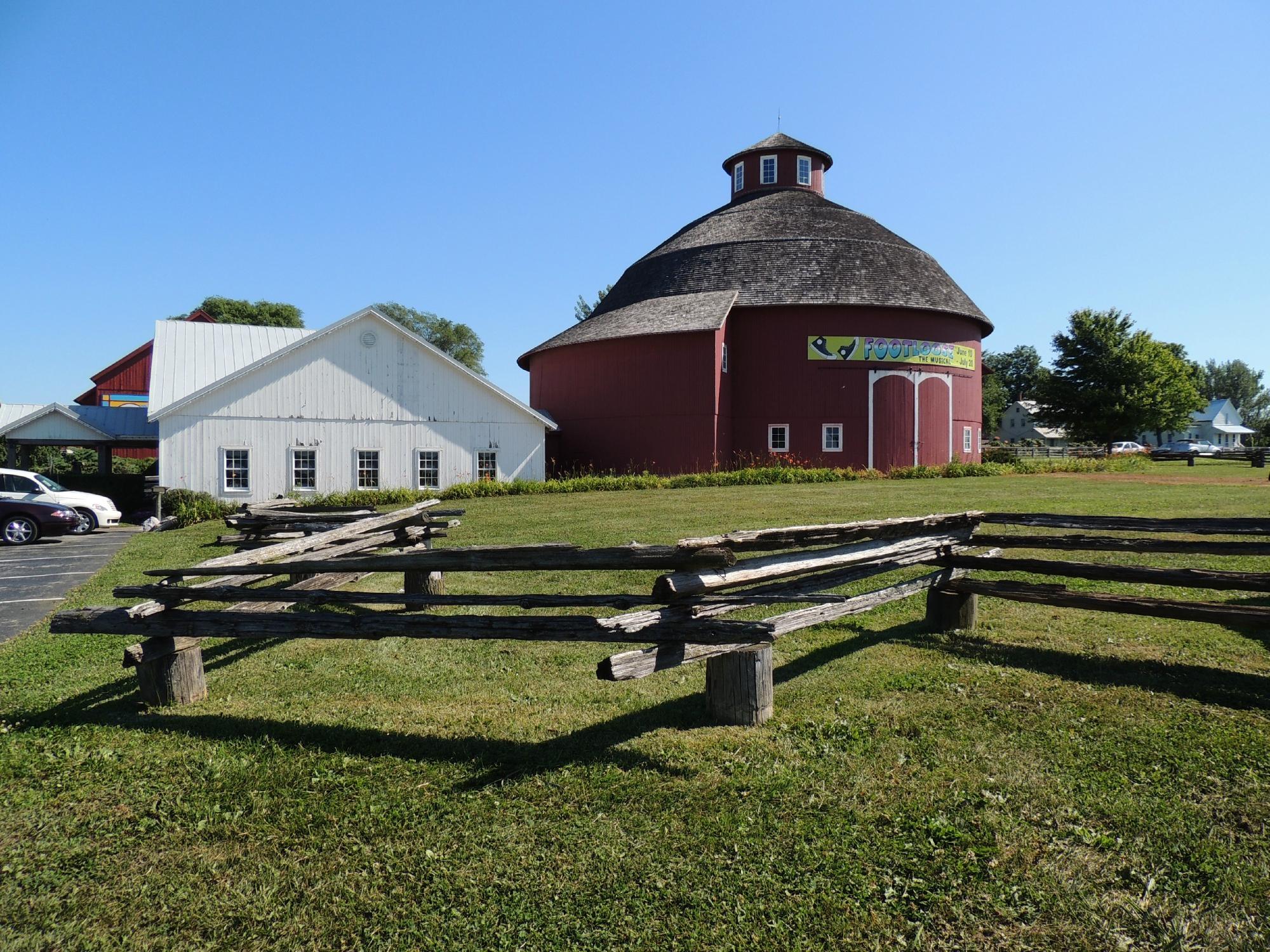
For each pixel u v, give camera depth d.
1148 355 50.91
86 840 4.09
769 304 30.08
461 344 96.38
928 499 17.67
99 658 7.27
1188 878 3.52
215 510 21.48
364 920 3.45
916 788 4.33
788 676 6.16
